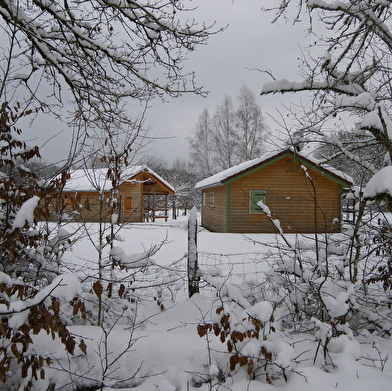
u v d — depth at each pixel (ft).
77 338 9.09
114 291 12.42
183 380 8.04
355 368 8.20
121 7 15.44
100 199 11.71
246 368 8.62
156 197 117.50
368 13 15.71
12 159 10.34
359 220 10.91
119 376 8.04
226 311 8.41
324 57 17.61
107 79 18.74
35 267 10.82
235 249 32.30
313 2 17.15
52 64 16.42
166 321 12.15
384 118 11.49
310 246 14.14
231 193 53.11
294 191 53.42
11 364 8.02
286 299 12.55
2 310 6.34
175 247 34.76
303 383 7.65
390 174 9.41
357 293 12.63
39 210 9.00
